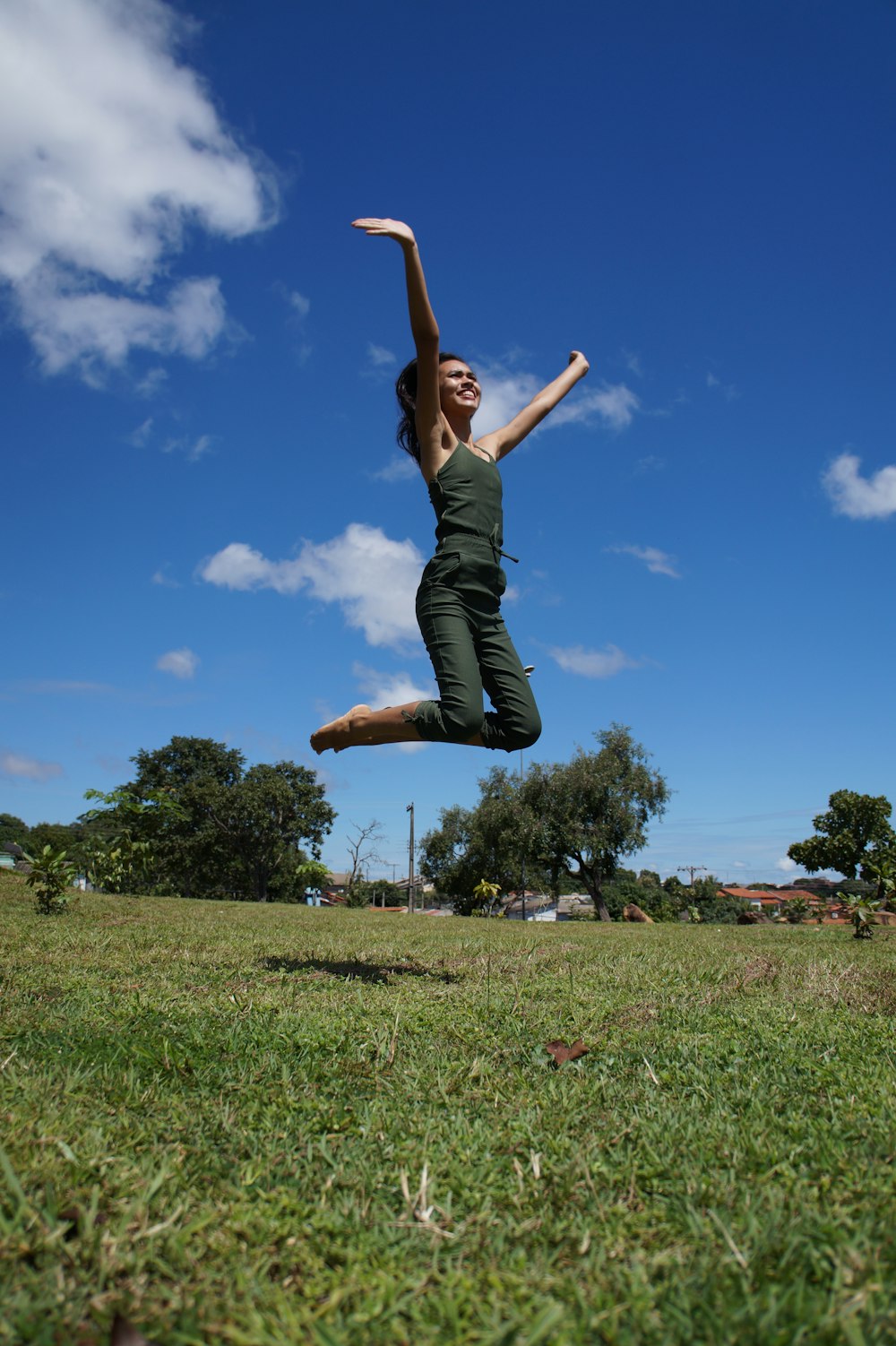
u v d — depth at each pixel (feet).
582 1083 6.94
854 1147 5.39
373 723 12.09
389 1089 6.63
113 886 41.24
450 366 12.58
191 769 160.76
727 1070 7.44
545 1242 4.19
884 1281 3.69
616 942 22.88
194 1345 3.13
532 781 122.52
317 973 12.82
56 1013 8.68
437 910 212.02
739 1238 4.14
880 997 11.56
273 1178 4.85
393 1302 3.51
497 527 12.05
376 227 10.82
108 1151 4.95
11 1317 3.24
